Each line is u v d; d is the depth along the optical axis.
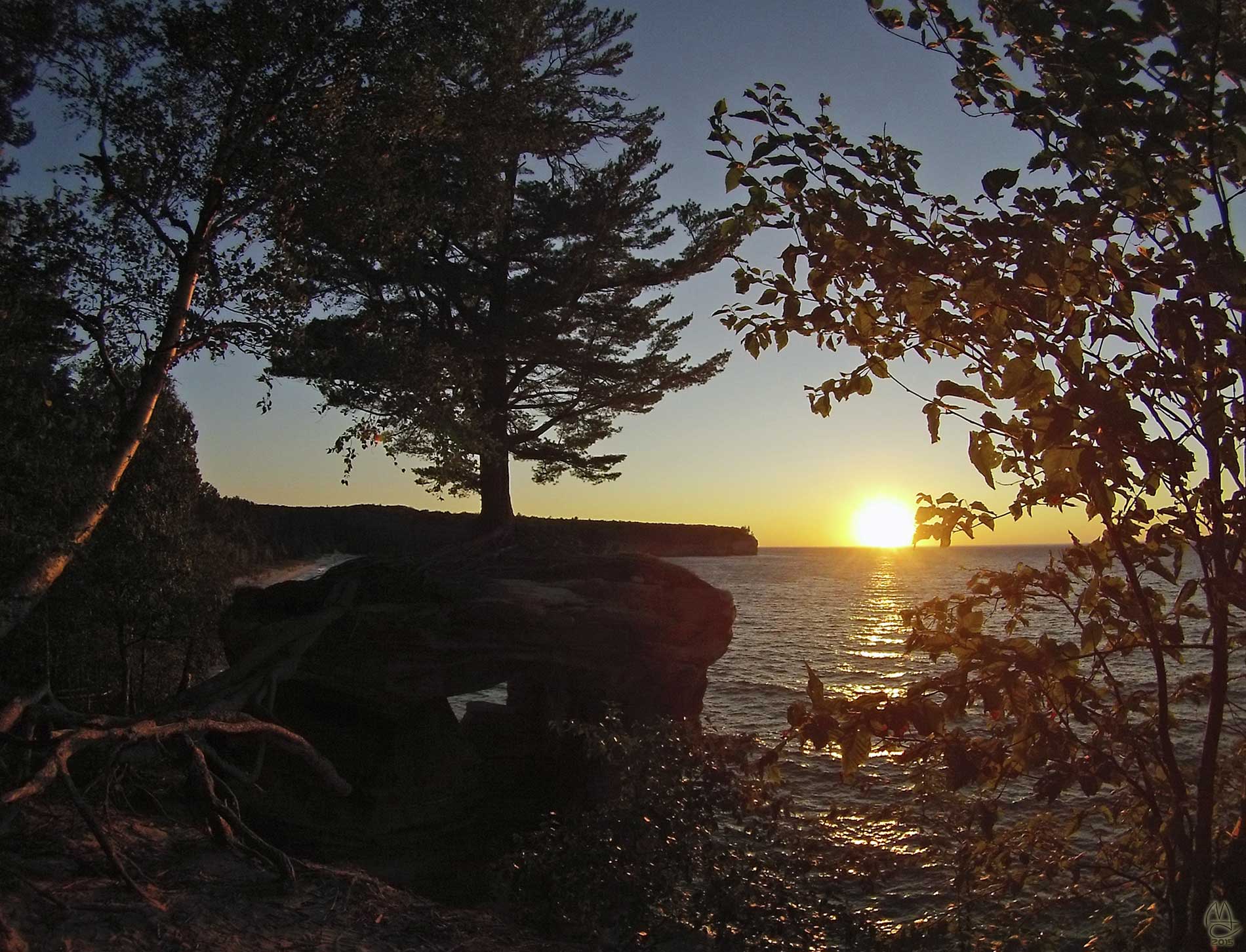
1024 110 2.88
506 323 18.30
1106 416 2.71
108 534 13.63
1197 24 2.54
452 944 6.05
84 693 13.89
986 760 3.35
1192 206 2.81
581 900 7.17
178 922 5.52
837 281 3.58
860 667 41.50
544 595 14.70
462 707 28.61
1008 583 3.56
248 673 11.06
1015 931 4.40
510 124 13.69
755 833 7.13
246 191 11.11
